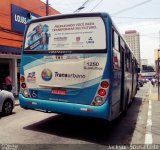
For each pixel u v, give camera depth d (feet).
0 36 56.49
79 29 24.38
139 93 96.89
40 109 26.32
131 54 46.91
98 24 23.76
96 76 23.50
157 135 27.14
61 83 24.88
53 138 24.18
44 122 30.81
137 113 42.83
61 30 25.16
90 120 32.48
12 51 59.93
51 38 25.57
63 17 25.13
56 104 24.94
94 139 24.50
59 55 25.03
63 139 23.97
